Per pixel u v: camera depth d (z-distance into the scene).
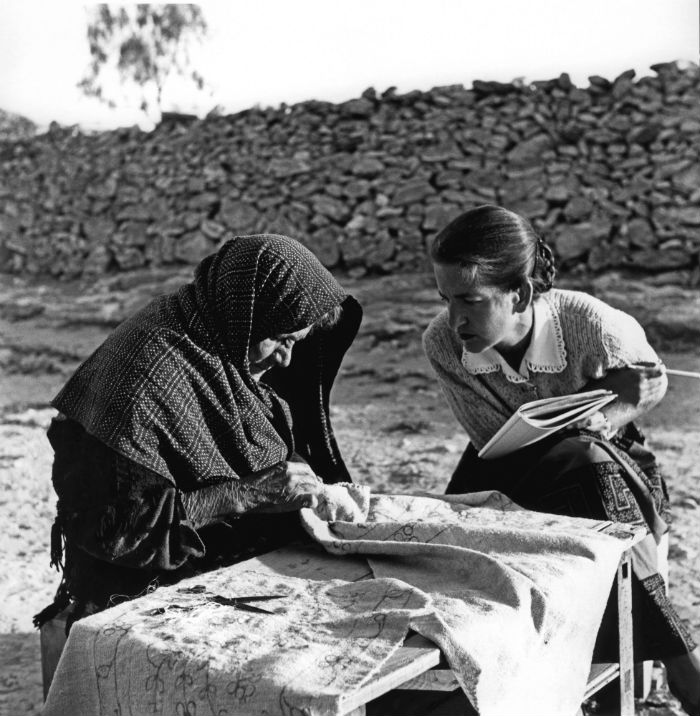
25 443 7.04
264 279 2.29
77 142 14.99
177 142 13.85
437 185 11.72
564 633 2.04
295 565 2.27
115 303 12.96
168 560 2.18
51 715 1.86
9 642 3.49
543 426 2.47
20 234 15.31
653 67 10.99
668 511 2.87
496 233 2.40
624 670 2.38
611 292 9.95
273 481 2.30
